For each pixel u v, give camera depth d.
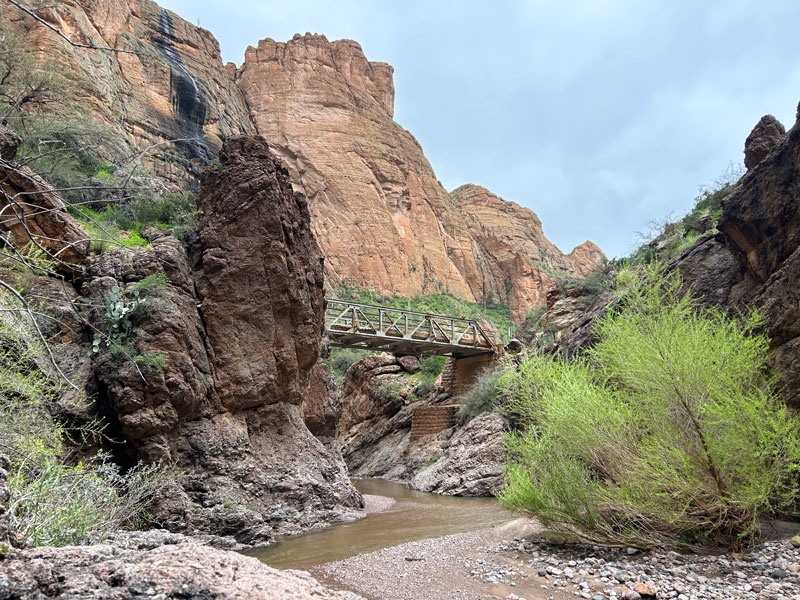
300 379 16.67
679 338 9.11
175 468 12.05
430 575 8.40
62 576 2.83
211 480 12.94
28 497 4.86
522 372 12.73
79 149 18.48
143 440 11.83
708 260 15.57
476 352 34.88
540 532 10.70
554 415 10.11
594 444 9.66
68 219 13.36
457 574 8.36
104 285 12.72
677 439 8.84
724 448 8.27
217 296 14.73
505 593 7.25
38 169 14.66
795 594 6.42
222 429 13.77
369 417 39.91
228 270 14.93
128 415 11.58
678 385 8.77
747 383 9.46
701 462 8.51
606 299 25.28
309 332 16.41
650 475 8.58
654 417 9.20
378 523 14.52
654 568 7.88
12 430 6.91
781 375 10.54
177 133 61.62
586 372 11.52
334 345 32.88
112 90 53.00
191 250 15.50
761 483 8.12
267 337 15.09
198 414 13.45
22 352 7.69
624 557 8.67
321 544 11.84
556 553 9.20
